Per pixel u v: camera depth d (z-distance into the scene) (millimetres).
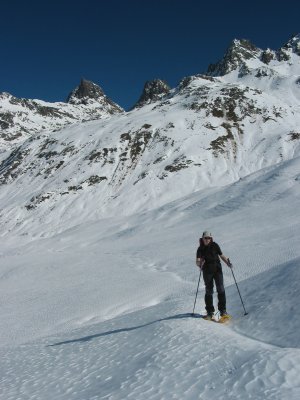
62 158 140000
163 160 127688
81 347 11258
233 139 138875
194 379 6840
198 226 51656
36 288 31203
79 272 35312
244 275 24562
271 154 126812
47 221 108562
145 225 65875
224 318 11266
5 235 106312
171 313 12703
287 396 5383
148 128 145125
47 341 13891
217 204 65188
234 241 37094
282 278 11984
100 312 21344
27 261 44938
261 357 7082
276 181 63344
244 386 6082
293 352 7090
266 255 28266
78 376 8484
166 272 30438
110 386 7367
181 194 112750
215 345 8641
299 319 9383
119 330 12523
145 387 6902
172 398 6191
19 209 117625
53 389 7879
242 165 125125
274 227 40906
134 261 37375
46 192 121062
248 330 10164
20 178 141250
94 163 130625
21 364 10539
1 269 42188
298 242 30062
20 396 7754
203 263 11688
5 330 20734
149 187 116250
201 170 122812
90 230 74500
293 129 137000
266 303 11102
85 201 115125
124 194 115000
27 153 156375
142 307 21297
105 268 35625
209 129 141500
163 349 8922
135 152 134625
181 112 154750
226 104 155500
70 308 23078
